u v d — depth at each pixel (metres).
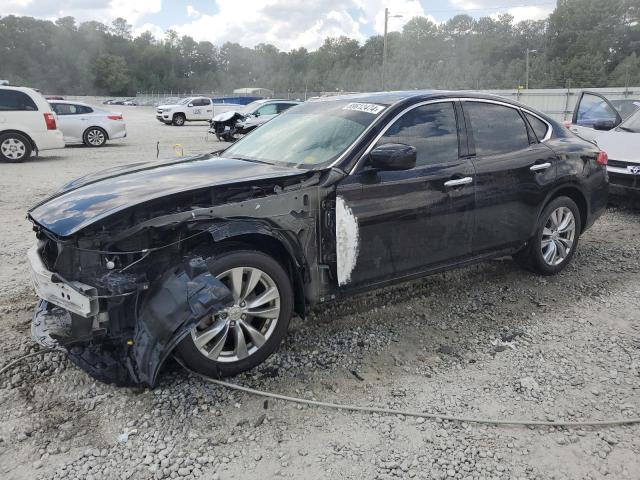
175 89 136.50
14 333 4.02
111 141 20.70
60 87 125.12
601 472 2.72
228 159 4.29
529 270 5.36
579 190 5.31
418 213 4.05
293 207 3.53
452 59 102.31
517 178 4.70
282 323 3.57
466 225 4.40
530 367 3.68
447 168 4.23
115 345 3.42
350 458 2.80
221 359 3.36
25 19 124.00
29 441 2.89
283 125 4.63
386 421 3.10
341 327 4.21
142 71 137.00
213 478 2.66
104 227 3.08
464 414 3.16
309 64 131.38
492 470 2.73
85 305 3.01
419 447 2.89
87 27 133.75
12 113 13.48
